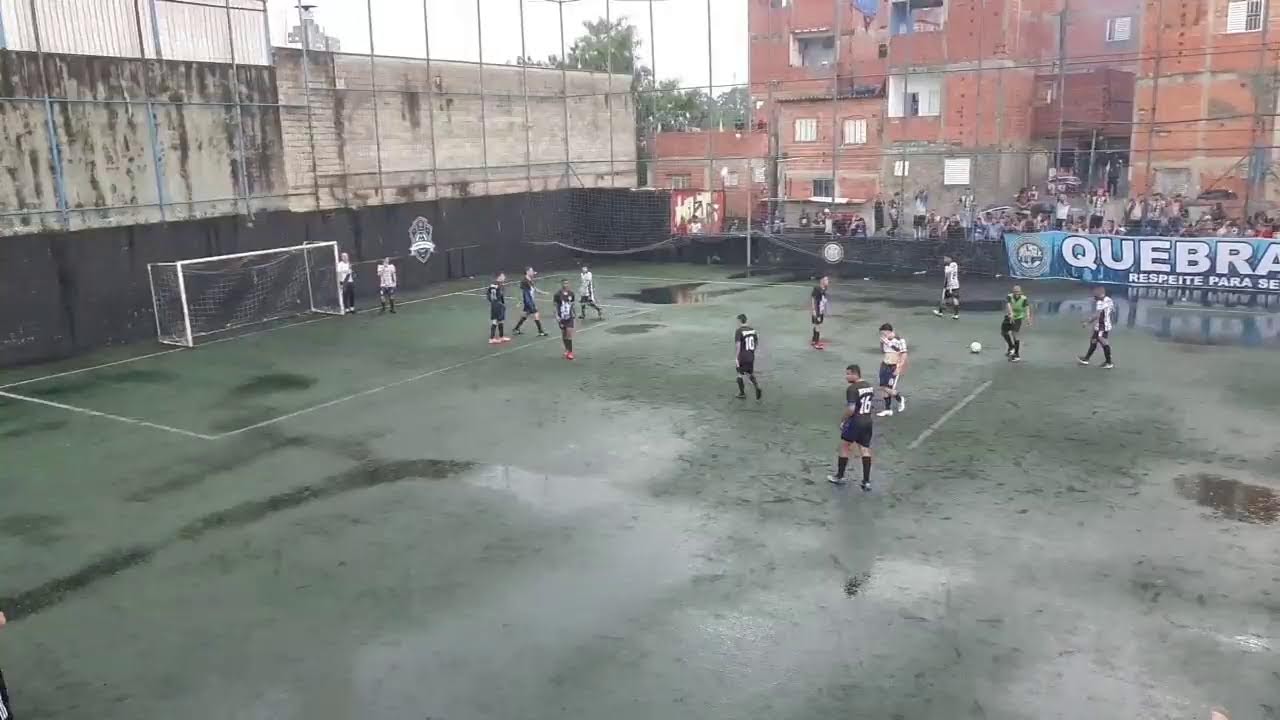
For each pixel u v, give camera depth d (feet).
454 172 119.85
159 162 86.58
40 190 77.77
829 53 156.46
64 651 31.65
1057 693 27.68
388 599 34.68
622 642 31.14
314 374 70.74
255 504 44.55
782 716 26.89
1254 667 28.84
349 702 28.14
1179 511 40.81
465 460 50.08
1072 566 35.83
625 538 39.50
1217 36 102.99
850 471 46.83
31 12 76.28
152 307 85.81
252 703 28.25
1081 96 130.11
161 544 40.19
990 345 74.90
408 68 112.57
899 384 63.26
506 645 31.17
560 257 135.85
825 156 137.08
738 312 93.25
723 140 147.02
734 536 39.40
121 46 83.20
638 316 92.48
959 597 33.60
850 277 115.75
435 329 87.92
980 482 44.86
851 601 33.53
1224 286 93.66
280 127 97.76
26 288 76.38
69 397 65.26
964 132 126.41
